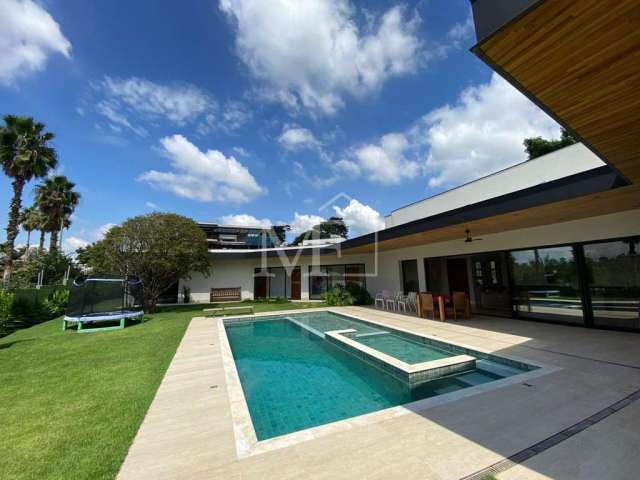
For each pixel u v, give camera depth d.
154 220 13.00
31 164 16.12
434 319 9.67
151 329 8.96
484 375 5.24
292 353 7.06
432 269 13.48
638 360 4.71
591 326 7.25
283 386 4.97
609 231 6.84
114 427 3.09
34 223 21.72
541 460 2.37
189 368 5.07
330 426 2.98
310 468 2.33
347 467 2.33
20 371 5.00
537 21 1.84
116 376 4.70
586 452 2.45
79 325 8.89
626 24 1.85
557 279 8.00
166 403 3.67
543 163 10.42
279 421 3.79
